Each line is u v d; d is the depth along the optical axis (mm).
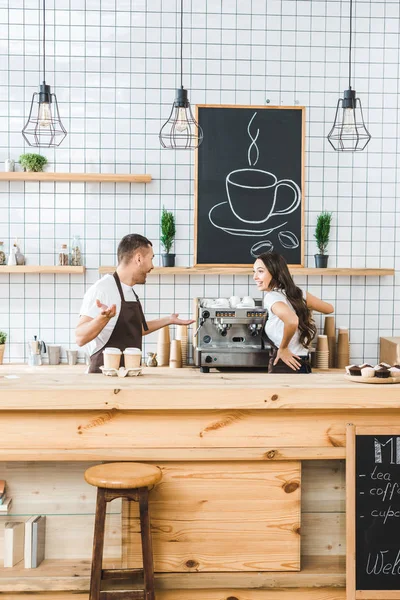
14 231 4738
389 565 2770
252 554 2768
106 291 3715
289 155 4809
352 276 4898
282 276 4023
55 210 4746
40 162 4613
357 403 2723
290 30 4770
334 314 4910
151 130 4754
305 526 2908
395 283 4914
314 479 2896
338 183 4855
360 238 4887
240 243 4820
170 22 4719
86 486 2824
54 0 4684
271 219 4828
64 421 2723
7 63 4676
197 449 2725
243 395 2699
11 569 2758
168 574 2738
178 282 4832
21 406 2646
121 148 4746
